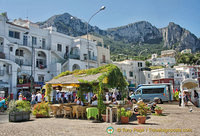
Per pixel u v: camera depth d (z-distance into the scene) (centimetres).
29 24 4000
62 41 4416
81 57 4466
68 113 1530
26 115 1351
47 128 1009
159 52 19012
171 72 6006
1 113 1773
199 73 6581
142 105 1218
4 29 3378
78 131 929
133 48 18950
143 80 6216
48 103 1630
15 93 3198
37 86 3023
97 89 1378
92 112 1321
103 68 1518
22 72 3475
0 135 839
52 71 3878
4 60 3114
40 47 3994
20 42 3653
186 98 2489
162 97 2906
